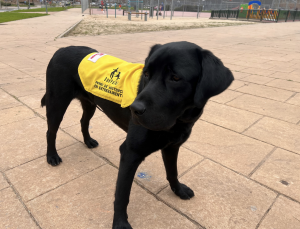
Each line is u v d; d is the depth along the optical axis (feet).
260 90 17.52
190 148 10.53
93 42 35.14
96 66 8.05
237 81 19.49
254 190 8.25
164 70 5.24
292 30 59.57
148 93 5.13
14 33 41.98
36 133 11.24
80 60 8.47
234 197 7.95
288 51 32.27
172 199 7.82
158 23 69.77
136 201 7.68
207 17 117.70
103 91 7.56
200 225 6.87
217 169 9.25
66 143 10.73
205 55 5.24
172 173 7.55
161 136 5.96
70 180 8.45
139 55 27.02
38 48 30.25
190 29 57.31
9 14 84.64
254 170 9.21
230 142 11.03
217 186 8.41
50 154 9.23
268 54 30.17
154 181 8.61
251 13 91.45
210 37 44.42
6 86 16.93
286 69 23.17
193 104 5.69
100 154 10.05
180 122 6.14
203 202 7.72
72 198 7.62
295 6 99.71
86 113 9.78
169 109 5.31
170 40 39.19
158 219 7.04
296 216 7.23
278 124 12.66
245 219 7.09
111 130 11.93
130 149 6.19
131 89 6.74
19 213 6.96
